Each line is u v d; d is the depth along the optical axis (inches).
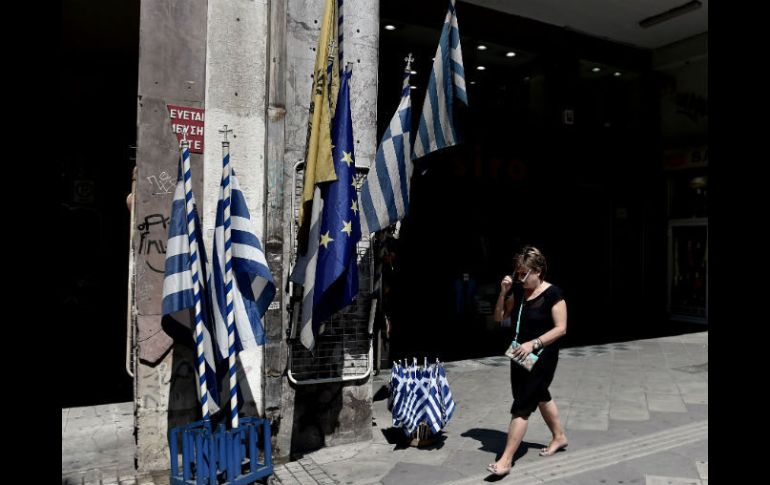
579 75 502.9
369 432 199.6
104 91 387.2
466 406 245.0
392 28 403.9
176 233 155.5
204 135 174.6
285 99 185.5
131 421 222.2
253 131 181.9
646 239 567.2
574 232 531.5
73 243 375.9
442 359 357.7
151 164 167.5
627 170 544.7
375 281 204.7
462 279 466.9
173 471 152.9
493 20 438.3
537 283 169.5
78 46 357.7
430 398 187.2
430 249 459.5
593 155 523.5
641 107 552.7
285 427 185.3
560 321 164.1
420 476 165.5
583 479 159.9
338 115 173.5
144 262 167.0
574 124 508.1
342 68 188.9
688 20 466.9
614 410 232.5
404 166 194.2
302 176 191.0
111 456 184.7
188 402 172.6
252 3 181.9
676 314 559.5
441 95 195.9
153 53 167.5
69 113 376.8
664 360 342.3
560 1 426.3
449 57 195.5
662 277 571.5
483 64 472.7
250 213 181.2
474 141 463.5
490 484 158.1
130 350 183.3
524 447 188.9
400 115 194.4
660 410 232.4
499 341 430.9
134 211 170.9
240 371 179.5
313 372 191.3
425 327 457.4
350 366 198.2
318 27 193.6
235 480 148.9
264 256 165.9
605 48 513.0
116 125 391.5
